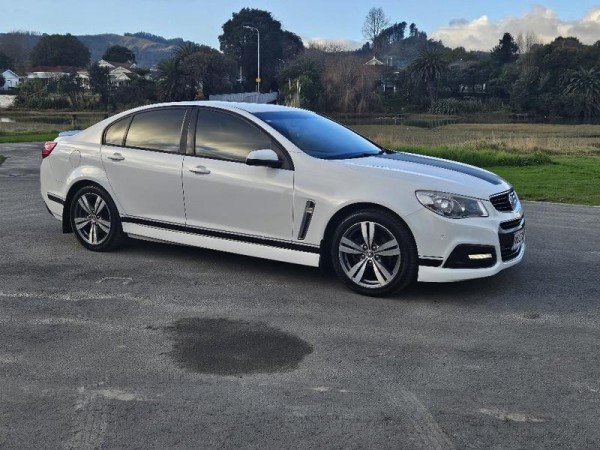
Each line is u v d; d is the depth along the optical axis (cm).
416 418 336
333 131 636
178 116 625
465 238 504
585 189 1291
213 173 585
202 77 9075
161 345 433
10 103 10412
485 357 415
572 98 10625
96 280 579
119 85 9844
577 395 362
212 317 487
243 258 657
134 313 494
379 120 9000
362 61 10619
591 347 432
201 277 590
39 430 323
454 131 6144
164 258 654
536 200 1155
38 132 3569
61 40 15612
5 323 471
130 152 641
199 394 362
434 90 12050
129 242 719
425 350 426
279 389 368
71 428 325
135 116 654
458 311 503
